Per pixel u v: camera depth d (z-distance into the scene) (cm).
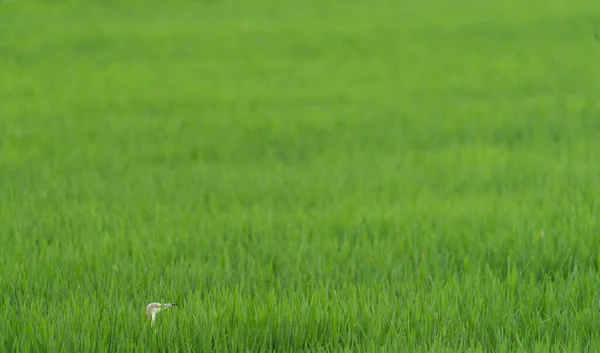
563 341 2278
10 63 12375
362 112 8381
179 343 2227
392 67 11581
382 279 2806
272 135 7250
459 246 3278
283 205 4488
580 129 7044
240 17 16488
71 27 15438
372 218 3869
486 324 2344
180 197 4719
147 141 7031
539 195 4328
